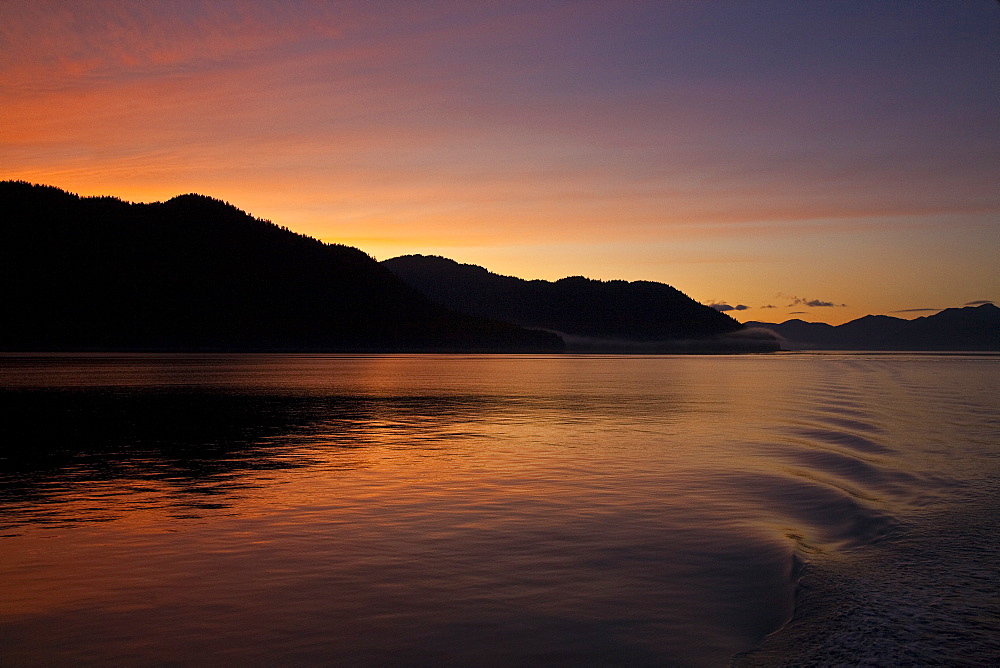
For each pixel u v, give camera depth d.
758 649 5.48
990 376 61.66
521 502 10.77
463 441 17.98
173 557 7.86
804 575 7.24
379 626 5.94
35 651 5.41
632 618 6.14
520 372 71.25
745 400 32.56
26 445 16.81
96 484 12.08
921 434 18.83
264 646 5.54
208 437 18.47
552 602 6.52
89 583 6.98
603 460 14.90
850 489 11.62
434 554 8.04
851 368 89.94
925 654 5.29
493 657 5.36
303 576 7.23
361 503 10.68
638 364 110.00
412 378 55.66
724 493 11.46
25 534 8.81
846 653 5.33
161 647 5.50
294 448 16.58
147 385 40.56
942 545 8.29
